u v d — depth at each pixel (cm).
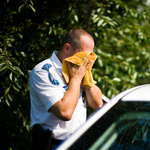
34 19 550
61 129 296
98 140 237
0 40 473
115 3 613
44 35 596
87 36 325
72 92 289
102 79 570
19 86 465
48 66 306
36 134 304
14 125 603
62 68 306
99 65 634
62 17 575
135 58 732
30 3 504
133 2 764
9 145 593
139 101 301
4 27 482
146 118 275
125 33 739
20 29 504
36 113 313
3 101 484
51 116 296
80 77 307
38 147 292
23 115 558
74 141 227
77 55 308
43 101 290
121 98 308
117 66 670
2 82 524
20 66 532
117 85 765
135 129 262
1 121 593
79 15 636
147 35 642
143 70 730
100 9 589
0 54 477
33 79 305
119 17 662
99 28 628
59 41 584
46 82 292
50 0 570
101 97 367
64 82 318
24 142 605
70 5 595
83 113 335
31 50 568
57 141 296
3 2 491
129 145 244
